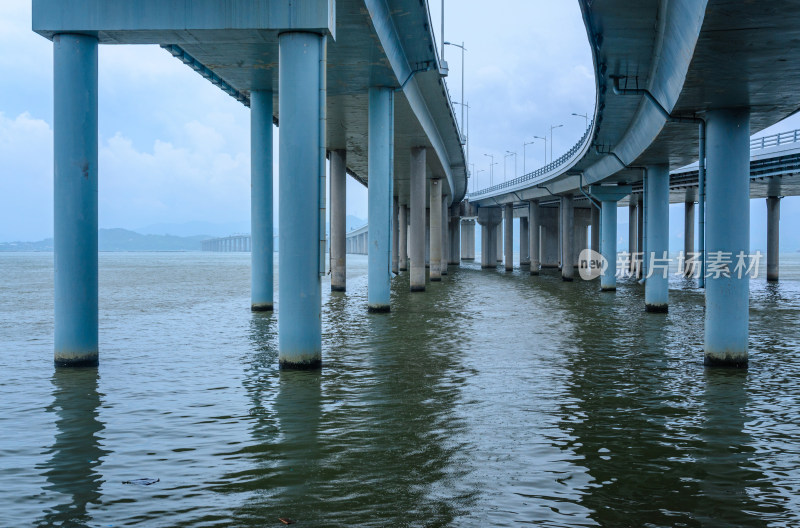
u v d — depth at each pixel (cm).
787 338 2681
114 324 3080
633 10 1939
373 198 3469
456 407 1512
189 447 1212
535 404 1548
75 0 1845
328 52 2669
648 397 1630
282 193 1888
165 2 1836
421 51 3173
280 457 1156
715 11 1284
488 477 1065
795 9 1269
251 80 3022
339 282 5091
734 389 1725
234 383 1756
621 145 4103
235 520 898
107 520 899
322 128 1880
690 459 1162
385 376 1853
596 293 5188
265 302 3588
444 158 6088
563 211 7319
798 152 4934
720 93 1862
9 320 3309
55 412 1459
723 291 2023
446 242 8706
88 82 1895
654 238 3703
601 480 1056
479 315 3478
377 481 1043
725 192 2017
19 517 909
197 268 12200
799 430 1347
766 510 943
